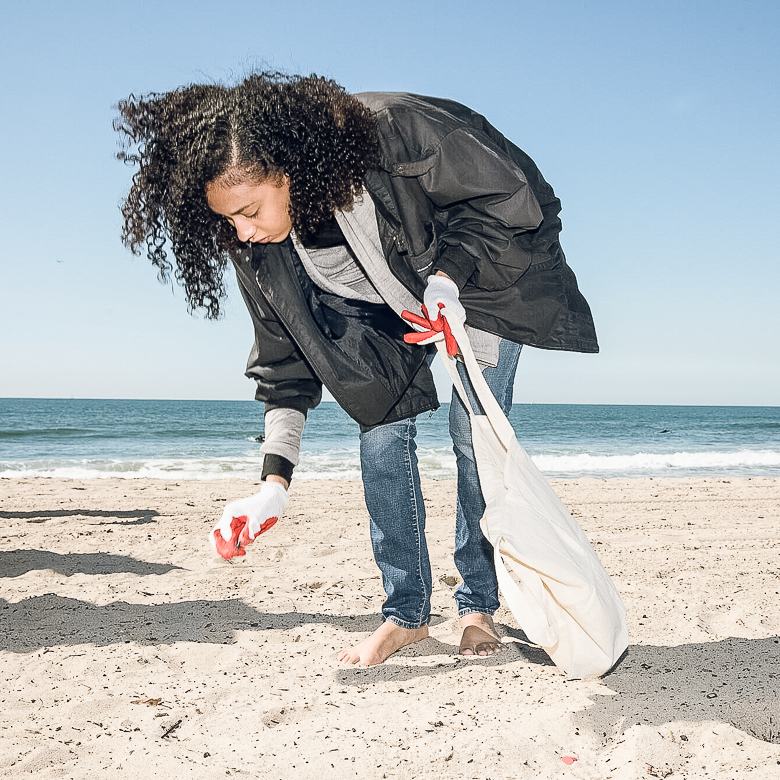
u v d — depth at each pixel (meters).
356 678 2.46
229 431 37.03
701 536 5.25
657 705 2.16
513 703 2.21
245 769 1.84
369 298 2.45
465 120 2.26
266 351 2.49
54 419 52.34
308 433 34.47
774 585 3.69
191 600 3.47
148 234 2.21
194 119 1.89
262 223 1.97
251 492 8.07
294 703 2.25
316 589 3.71
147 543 4.96
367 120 2.01
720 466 15.31
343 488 8.47
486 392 2.15
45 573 4.02
